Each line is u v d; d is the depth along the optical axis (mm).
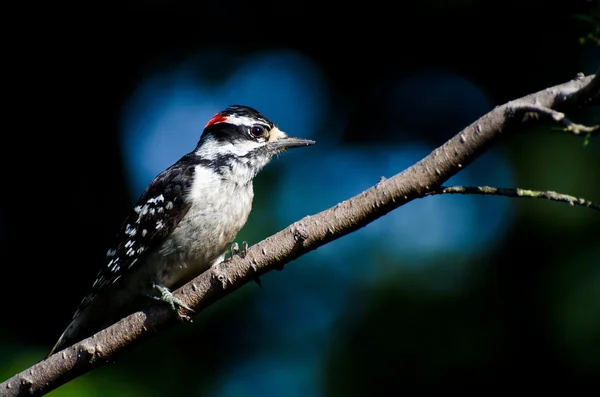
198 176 8461
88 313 8406
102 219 12250
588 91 5309
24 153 12508
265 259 6332
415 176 5777
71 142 12688
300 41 13852
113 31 13336
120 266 8297
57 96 12859
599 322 9609
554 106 5523
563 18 12516
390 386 10117
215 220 8375
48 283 11664
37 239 12031
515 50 13039
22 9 13000
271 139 9180
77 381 9328
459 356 10039
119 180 12555
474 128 5617
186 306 6691
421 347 10156
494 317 10125
